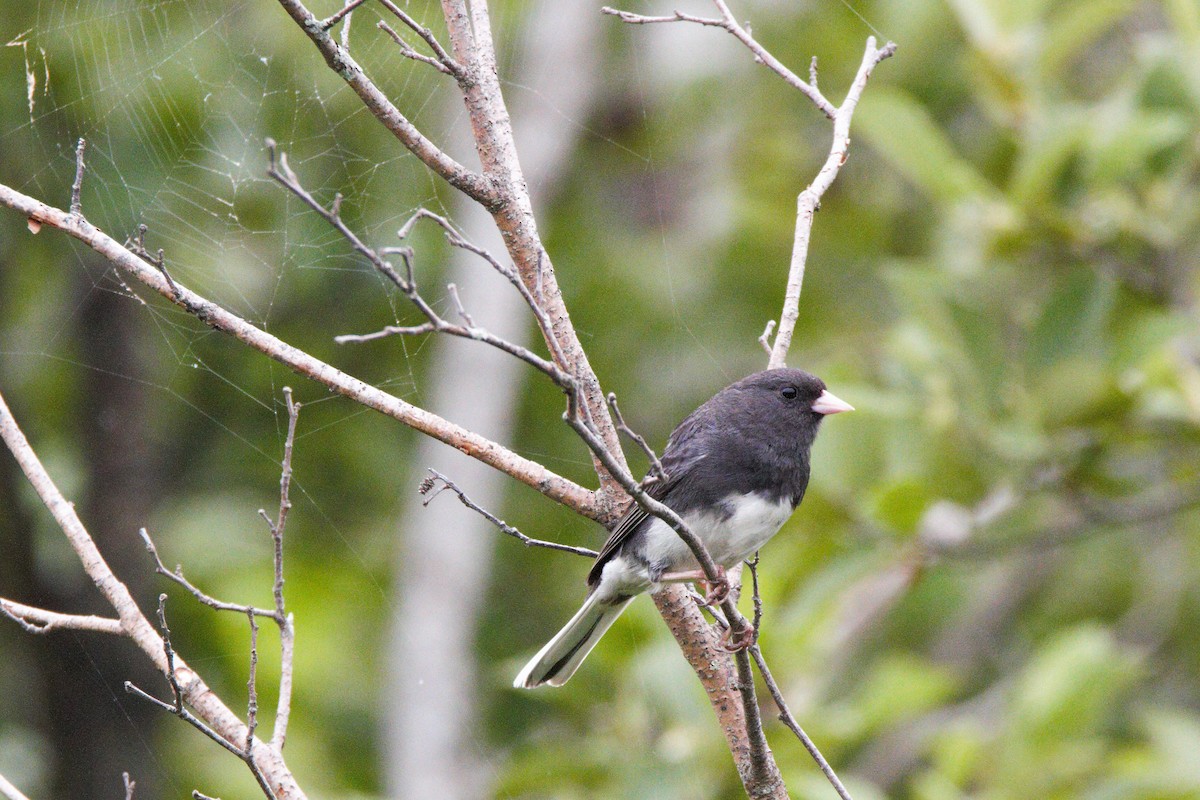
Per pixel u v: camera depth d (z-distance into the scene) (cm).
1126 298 1023
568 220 1380
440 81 1108
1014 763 946
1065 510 1081
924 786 946
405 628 1155
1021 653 1295
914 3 1228
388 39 1062
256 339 554
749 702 543
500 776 910
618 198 1425
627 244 1374
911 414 970
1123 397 930
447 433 585
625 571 671
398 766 1089
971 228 1023
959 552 987
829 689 1112
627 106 1418
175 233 1080
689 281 1343
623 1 1377
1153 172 988
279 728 555
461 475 1213
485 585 1223
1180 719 977
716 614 618
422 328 429
